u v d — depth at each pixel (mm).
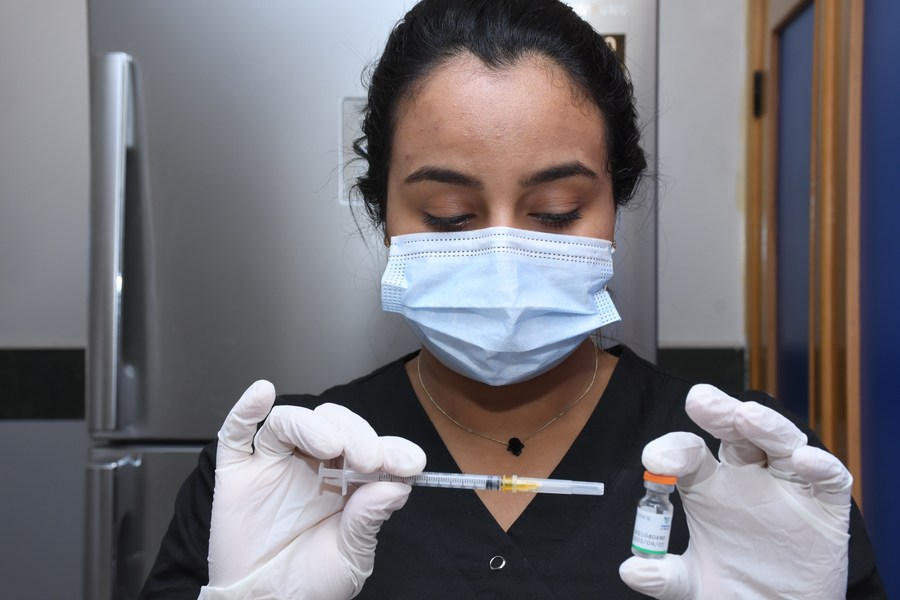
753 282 2061
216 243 1604
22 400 2104
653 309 1556
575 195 940
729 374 2125
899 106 1301
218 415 1604
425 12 983
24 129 2125
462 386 1037
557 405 1030
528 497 979
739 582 839
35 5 2121
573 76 918
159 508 1597
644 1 1537
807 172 1767
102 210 1534
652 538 778
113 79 1536
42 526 2068
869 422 1451
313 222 1599
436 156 902
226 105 1593
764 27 2037
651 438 1024
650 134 1540
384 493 810
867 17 1447
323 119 1591
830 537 802
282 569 840
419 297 969
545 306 925
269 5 1589
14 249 2133
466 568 937
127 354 1602
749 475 829
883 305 1375
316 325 1605
